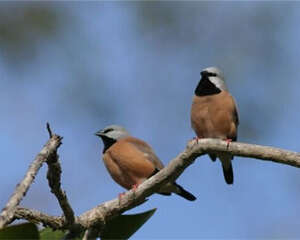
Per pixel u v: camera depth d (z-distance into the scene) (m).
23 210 6.85
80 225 7.08
